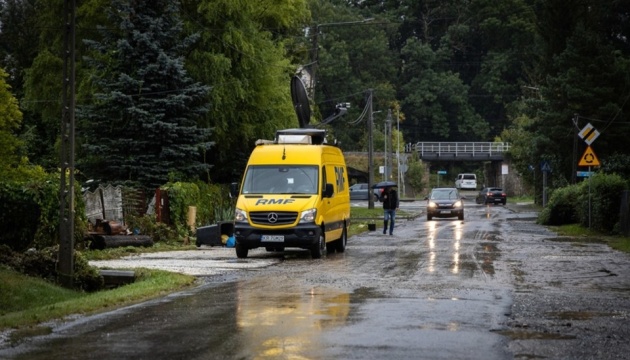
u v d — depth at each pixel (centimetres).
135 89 5656
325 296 2225
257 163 3894
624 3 13125
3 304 2250
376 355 1400
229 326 1717
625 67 8350
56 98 6856
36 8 8131
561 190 6512
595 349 1477
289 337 1574
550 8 9094
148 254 3956
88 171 5788
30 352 1470
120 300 2172
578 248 4084
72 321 1834
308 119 6744
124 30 5725
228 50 6531
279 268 3166
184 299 2216
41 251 2864
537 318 1830
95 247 4038
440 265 3200
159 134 5653
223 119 6400
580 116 8119
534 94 13288
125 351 1461
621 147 8038
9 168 5031
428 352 1427
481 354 1416
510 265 3181
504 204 13238
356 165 17562
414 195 17875
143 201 5038
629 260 3394
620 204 5116
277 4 7306
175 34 5859
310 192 3741
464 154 18350
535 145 8788
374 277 2756
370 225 6116
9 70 8319
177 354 1425
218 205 6106
